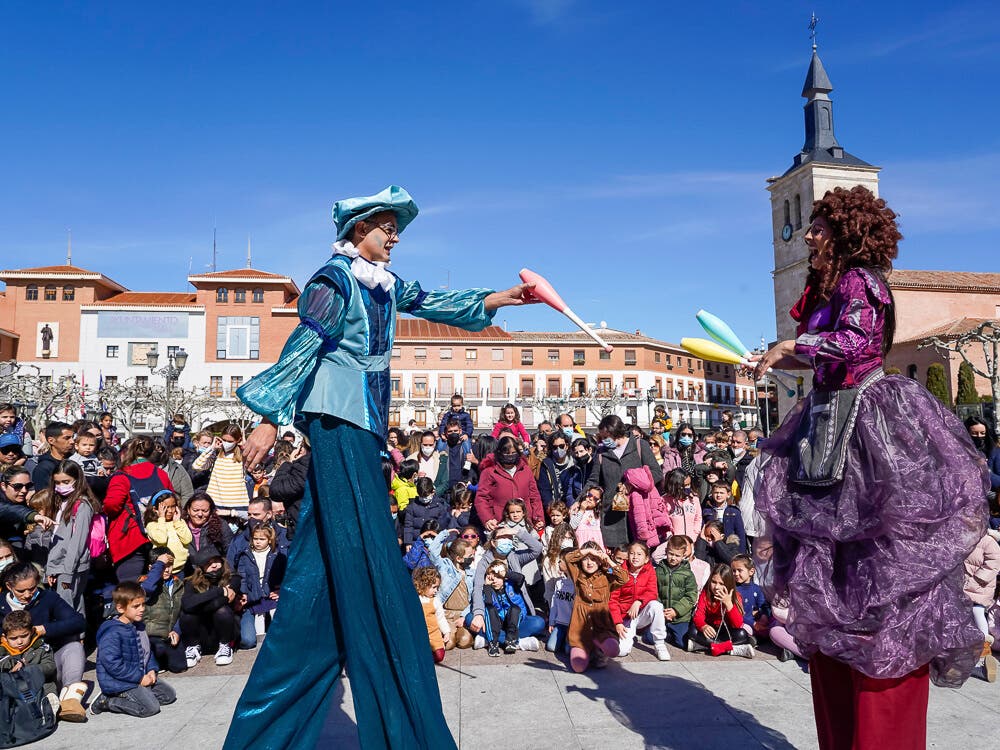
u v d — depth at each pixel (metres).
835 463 2.34
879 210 2.51
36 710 3.79
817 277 2.71
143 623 4.67
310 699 2.47
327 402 2.48
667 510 7.19
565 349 57.81
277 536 6.45
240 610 5.91
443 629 5.38
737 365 2.79
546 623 6.12
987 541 5.16
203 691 4.50
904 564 2.20
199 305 51.09
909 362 43.31
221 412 48.44
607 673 4.69
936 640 2.19
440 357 56.47
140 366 50.47
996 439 8.95
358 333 2.59
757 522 2.71
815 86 51.06
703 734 3.50
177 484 7.35
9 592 4.59
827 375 2.47
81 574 5.34
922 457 2.26
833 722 2.52
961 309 46.59
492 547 5.87
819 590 2.30
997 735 3.40
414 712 2.32
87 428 7.04
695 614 5.50
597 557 5.00
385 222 2.69
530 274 2.98
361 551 2.42
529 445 9.69
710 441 10.33
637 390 56.09
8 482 5.65
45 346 50.44
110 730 3.86
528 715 3.83
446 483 9.00
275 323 51.34
